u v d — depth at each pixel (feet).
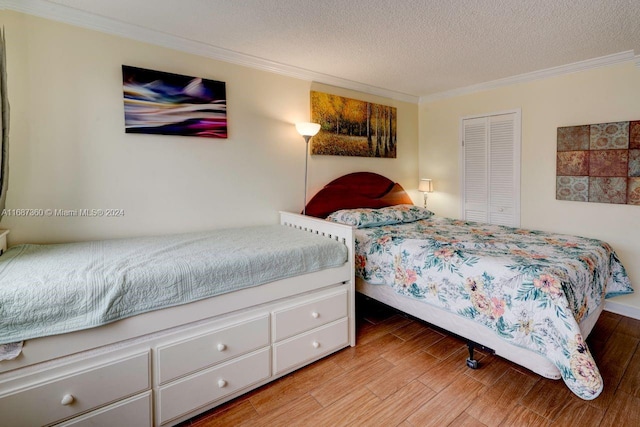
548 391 5.92
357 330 8.48
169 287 4.90
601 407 5.47
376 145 12.35
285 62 9.43
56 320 4.09
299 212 10.36
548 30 7.37
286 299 6.39
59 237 6.73
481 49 8.48
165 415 4.99
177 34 7.58
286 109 9.90
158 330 4.88
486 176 11.96
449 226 10.34
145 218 7.66
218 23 7.03
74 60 6.64
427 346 7.61
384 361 6.98
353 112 11.51
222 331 5.47
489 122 11.75
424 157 13.93
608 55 8.87
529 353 5.56
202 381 5.30
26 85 6.25
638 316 8.95
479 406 5.56
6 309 3.81
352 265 7.43
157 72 7.50
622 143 8.86
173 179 7.99
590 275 6.34
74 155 6.76
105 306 4.34
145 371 4.77
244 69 9.00
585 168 9.56
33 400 4.02
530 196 10.85
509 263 6.09
